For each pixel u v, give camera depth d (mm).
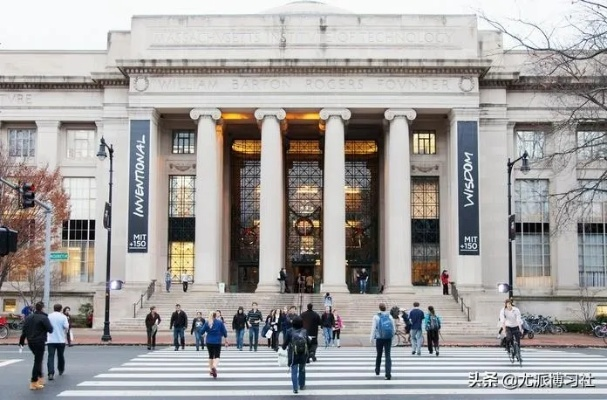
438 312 54469
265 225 60125
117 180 63031
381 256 68250
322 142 71062
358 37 62062
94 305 53844
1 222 53406
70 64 66375
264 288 59062
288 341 20906
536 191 63781
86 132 66188
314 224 70688
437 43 61906
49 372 23500
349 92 60844
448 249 64375
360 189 70438
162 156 65750
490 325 50625
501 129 63094
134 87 60969
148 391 20828
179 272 65438
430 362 29453
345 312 54188
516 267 63625
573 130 36000
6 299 62562
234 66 60500
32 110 65312
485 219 62812
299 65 60438
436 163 65438
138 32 62438
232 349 37219
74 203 65375
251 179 70375
